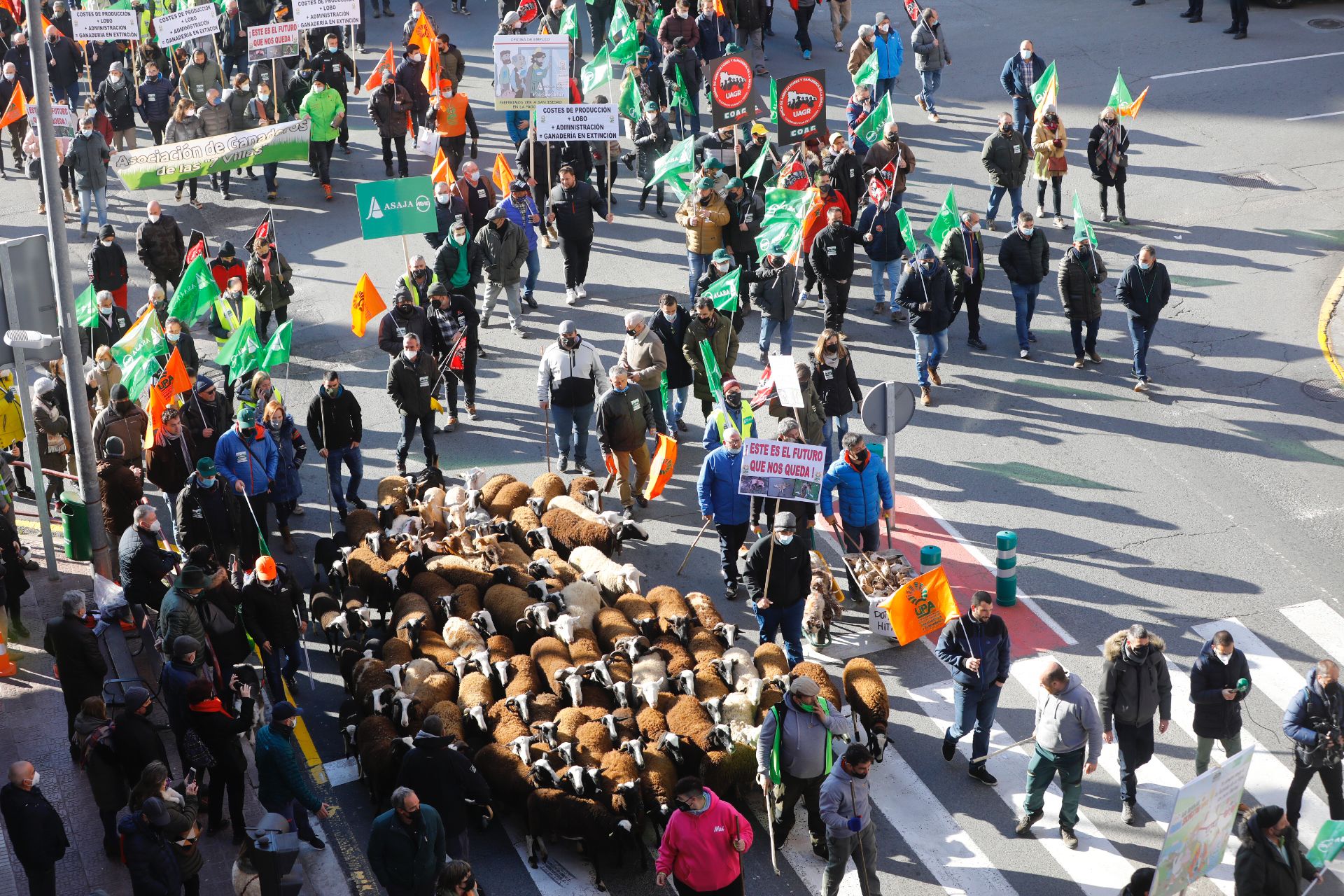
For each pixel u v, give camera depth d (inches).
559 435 877.8
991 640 624.7
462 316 914.7
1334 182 1234.6
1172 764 658.2
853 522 770.2
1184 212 1195.9
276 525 843.4
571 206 1039.6
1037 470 888.9
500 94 1167.0
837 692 651.5
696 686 641.6
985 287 1118.4
